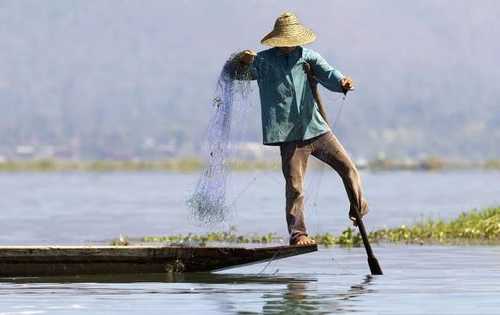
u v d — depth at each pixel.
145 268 31.83
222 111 32.16
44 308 26.91
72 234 49.19
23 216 63.03
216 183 32.53
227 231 50.31
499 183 127.94
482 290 29.52
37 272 31.34
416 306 27.06
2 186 120.25
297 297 28.39
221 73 32.00
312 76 32.00
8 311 26.53
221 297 28.36
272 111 31.86
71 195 95.12
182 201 83.12
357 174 31.98
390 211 66.12
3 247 31.19
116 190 108.44
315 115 31.92
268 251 31.41
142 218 61.00
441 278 31.86
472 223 46.91
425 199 83.12
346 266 34.91
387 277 32.19
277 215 62.59
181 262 31.86
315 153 32.06
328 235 44.28
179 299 28.05
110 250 31.50
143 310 26.67
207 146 32.38
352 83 31.61
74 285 30.00
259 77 31.98
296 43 31.61
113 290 29.30
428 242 43.12
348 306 27.05
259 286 30.22
